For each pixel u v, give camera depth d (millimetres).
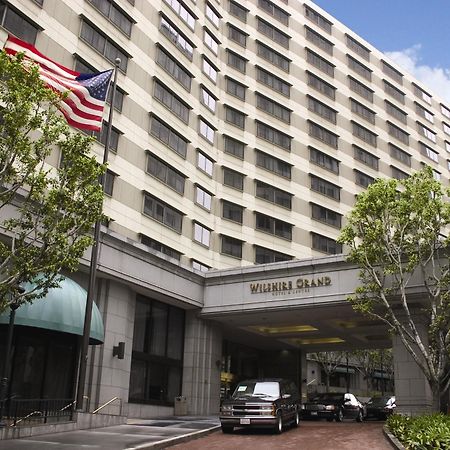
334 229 47812
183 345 29703
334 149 51281
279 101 47594
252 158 43094
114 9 29516
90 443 13031
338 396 29219
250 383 20234
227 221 39219
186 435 15719
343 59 57594
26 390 19297
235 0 47594
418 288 22344
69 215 12992
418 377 23047
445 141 68875
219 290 29109
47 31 24531
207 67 40344
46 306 16938
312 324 30938
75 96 16500
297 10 54344
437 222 20016
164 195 31516
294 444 15375
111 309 23438
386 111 60625
